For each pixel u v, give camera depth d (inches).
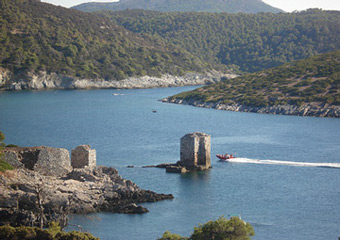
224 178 6190.9
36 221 4217.5
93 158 5354.3
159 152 7800.2
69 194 4638.3
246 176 6333.7
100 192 4849.9
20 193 4379.9
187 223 4591.5
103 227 4389.8
